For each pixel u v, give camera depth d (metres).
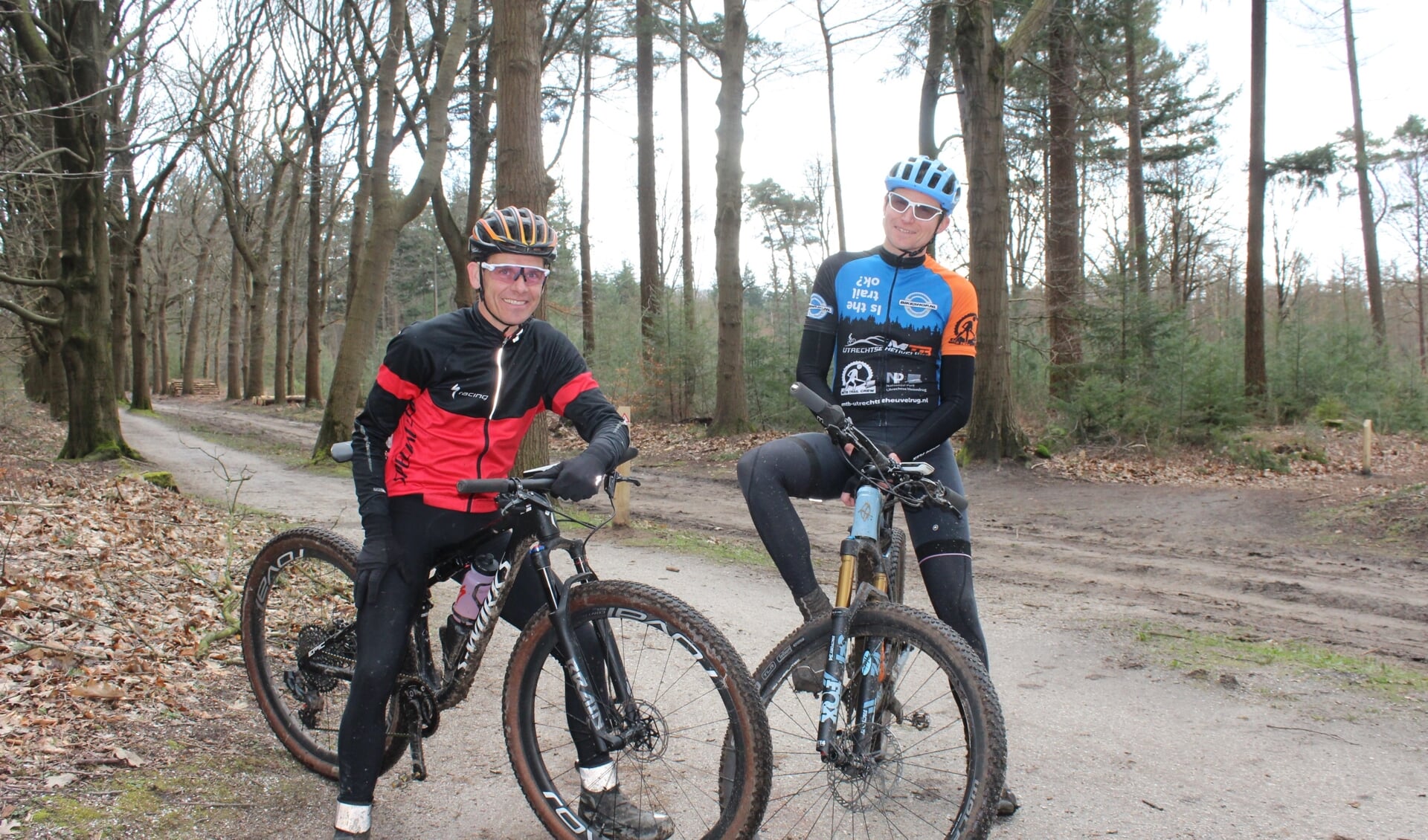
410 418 2.70
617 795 2.71
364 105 20.33
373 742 2.70
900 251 2.99
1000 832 2.96
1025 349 20.50
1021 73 20.36
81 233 14.26
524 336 2.73
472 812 3.07
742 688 2.35
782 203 47.44
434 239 56.12
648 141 22.66
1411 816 3.07
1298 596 7.29
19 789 2.77
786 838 2.86
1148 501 12.11
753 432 18.48
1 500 7.54
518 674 2.71
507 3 9.61
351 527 8.89
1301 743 3.75
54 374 24.50
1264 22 18.89
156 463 14.72
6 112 11.52
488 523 2.74
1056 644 5.32
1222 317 22.44
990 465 14.57
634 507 11.27
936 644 2.38
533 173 9.74
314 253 33.47
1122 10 18.14
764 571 7.35
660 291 22.12
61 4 13.47
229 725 3.56
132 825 2.70
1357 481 12.97
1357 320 22.72
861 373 3.02
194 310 48.38
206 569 6.24
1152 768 3.49
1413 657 5.32
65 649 3.94
